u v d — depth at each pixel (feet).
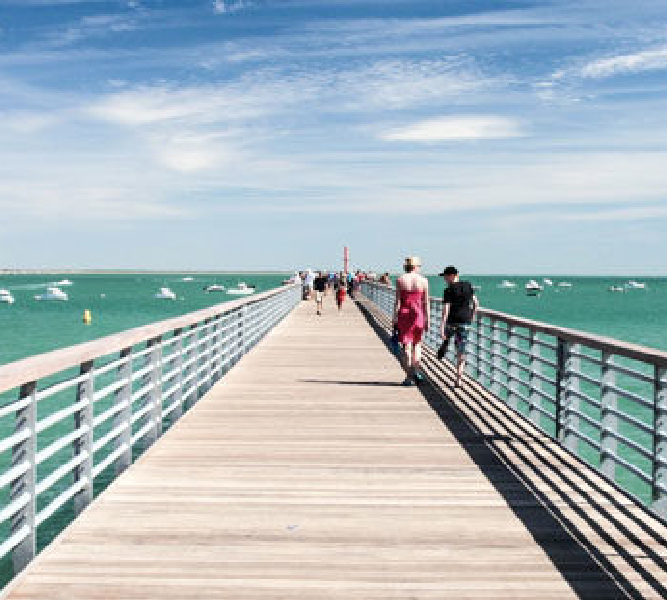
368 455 25.11
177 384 31.12
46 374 15.66
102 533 17.24
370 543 16.74
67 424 64.59
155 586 14.28
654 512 18.45
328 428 29.48
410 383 40.37
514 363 32.55
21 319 271.49
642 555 16.05
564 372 26.02
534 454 25.40
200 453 25.25
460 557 15.92
